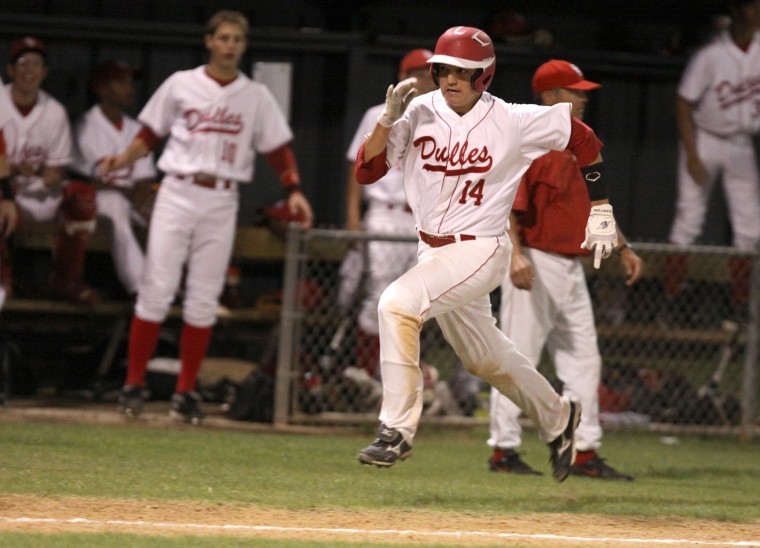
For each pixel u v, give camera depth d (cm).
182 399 2517
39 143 2741
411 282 1553
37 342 2931
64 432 2269
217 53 2473
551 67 2005
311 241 2656
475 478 1980
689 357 3027
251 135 2531
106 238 2816
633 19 3600
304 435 2508
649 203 3481
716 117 3053
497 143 1554
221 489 1686
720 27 3084
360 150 1566
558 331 2061
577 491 1862
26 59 2684
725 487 2022
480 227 1581
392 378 1530
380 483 1842
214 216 2492
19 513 1420
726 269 2909
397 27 3491
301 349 2691
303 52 3222
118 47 3136
